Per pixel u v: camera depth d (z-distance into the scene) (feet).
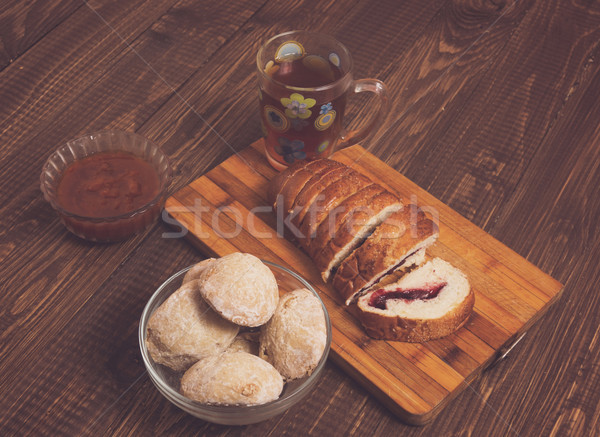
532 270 5.85
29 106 6.84
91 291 5.65
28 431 4.91
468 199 6.42
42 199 6.17
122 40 7.43
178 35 7.52
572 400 5.26
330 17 7.84
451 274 5.66
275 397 4.54
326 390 5.23
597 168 6.72
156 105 6.93
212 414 4.50
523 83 7.34
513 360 5.48
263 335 4.87
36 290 5.61
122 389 5.13
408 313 5.32
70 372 5.20
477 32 7.80
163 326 4.72
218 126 6.82
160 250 5.94
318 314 4.82
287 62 6.16
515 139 6.88
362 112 7.06
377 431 5.06
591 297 5.87
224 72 7.25
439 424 5.11
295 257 5.88
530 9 8.04
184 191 6.23
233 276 4.68
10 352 5.27
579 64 7.57
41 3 7.66
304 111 5.83
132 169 6.05
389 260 5.44
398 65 7.44
